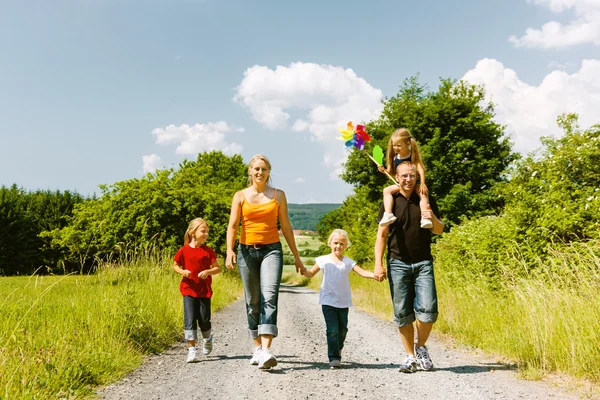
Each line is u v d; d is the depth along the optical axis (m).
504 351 5.51
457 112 28.89
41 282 6.95
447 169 27.62
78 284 7.53
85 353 4.67
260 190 5.04
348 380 4.34
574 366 4.39
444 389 4.02
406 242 4.86
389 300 11.70
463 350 5.98
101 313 6.04
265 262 4.91
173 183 28.77
